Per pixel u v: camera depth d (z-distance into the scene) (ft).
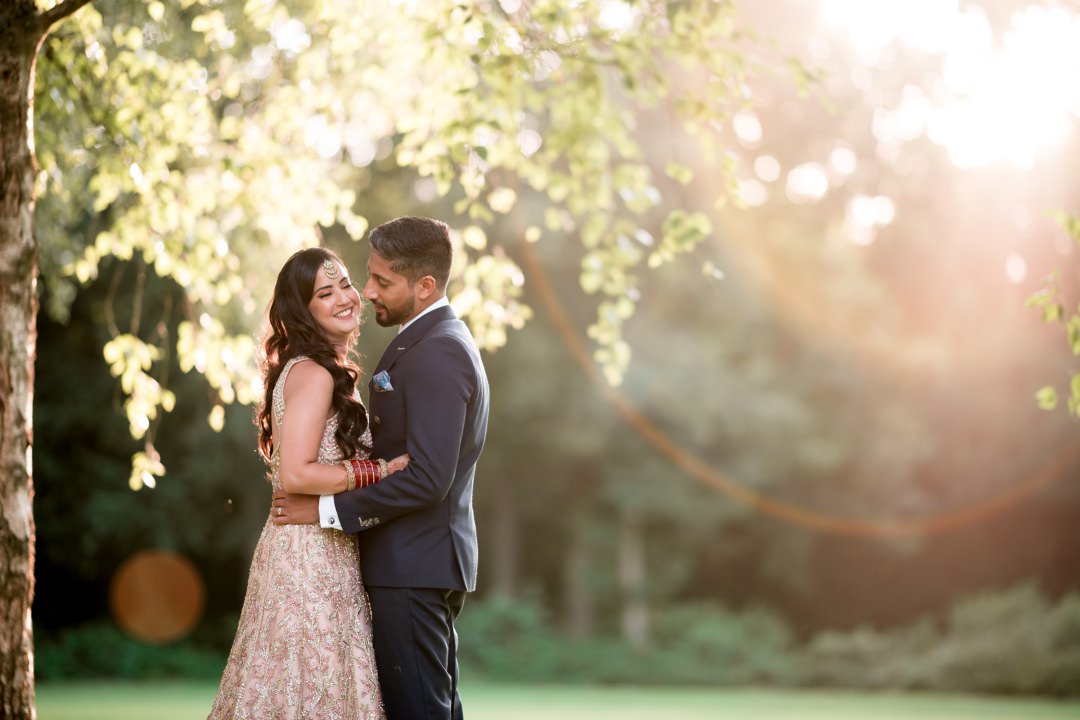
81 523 83.20
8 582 15.29
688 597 101.35
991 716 51.85
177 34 25.82
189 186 23.12
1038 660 76.28
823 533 93.20
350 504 14.87
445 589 15.52
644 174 24.95
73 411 80.48
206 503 88.28
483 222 79.46
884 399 89.97
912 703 63.57
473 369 15.47
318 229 24.34
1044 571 94.53
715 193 80.48
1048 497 91.40
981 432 92.22
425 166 24.08
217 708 15.42
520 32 21.53
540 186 25.71
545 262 84.58
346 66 24.59
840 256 87.92
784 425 87.30
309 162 23.88
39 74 20.45
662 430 89.56
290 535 15.23
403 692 15.28
